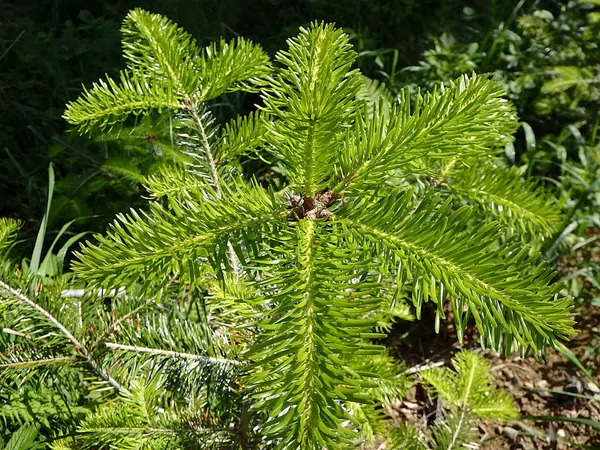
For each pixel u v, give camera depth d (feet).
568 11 4.10
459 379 1.76
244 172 2.95
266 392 0.85
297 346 0.84
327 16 4.19
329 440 0.78
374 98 1.79
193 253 0.94
